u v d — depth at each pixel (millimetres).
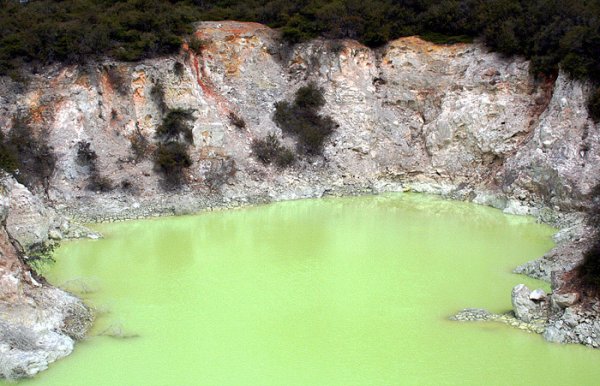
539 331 18562
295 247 27594
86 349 17875
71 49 37281
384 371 16516
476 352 17469
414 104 42469
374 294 21875
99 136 35781
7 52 37094
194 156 36875
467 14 42969
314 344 18141
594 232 23797
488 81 39312
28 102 35906
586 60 34781
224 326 19391
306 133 39969
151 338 18578
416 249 27156
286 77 42969
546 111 35969
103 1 46438
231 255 26422
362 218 32750
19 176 32812
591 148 32656
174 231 30391
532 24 39219
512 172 35094
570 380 15969
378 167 40344
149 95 37688
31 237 25344
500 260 25500
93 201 33312
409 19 44656
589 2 39500
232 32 42469
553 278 19703
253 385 15938
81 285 22234
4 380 16047
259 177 37688
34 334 17406
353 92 42062
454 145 39375
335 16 43844
